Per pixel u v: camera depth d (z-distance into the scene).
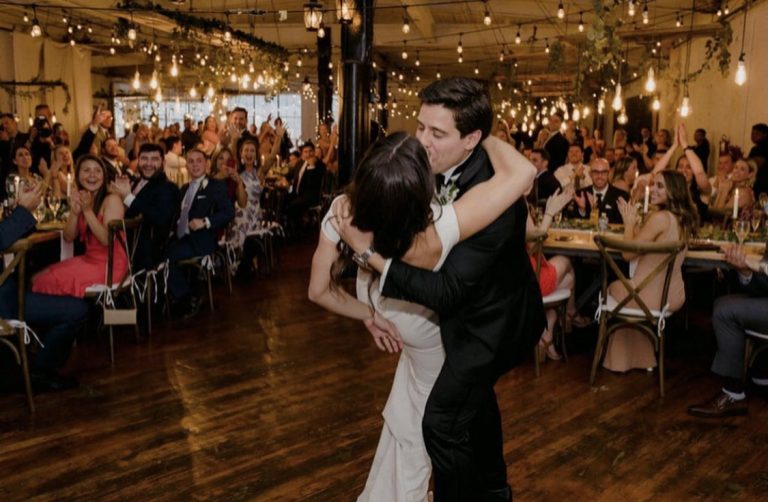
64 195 6.62
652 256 3.91
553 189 6.10
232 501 2.71
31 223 3.45
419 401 2.21
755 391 3.97
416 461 2.24
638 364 4.30
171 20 9.44
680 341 5.01
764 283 3.53
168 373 4.17
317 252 2.03
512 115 16.78
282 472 2.95
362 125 6.13
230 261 6.50
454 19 14.32
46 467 2.96
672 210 3.95
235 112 7.63
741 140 9.10
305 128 23.25
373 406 3.67
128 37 9.91
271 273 7.31
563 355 4.48
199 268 5.61
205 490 2.79
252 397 3.79
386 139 1.74
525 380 4.12
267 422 3.46
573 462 3.06
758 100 8.46
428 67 20.44
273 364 4.35
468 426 2.04
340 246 2.01
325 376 4.14
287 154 13.81
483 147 1.95
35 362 3.85
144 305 5.40
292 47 16.20
